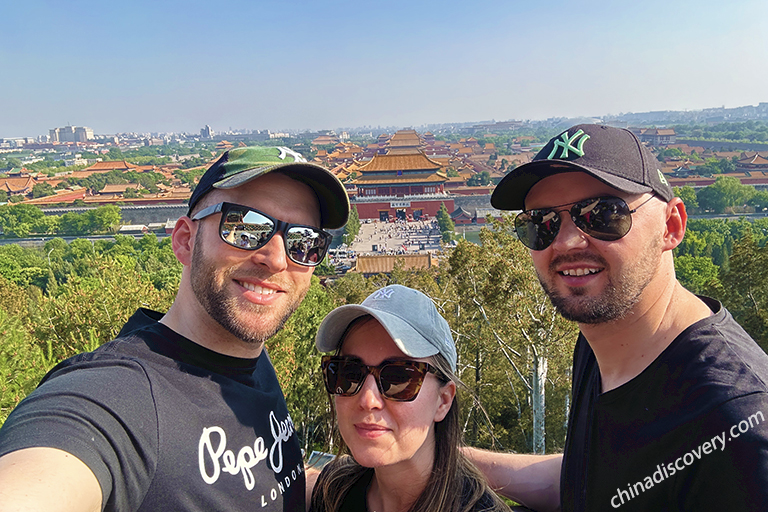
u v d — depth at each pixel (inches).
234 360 22.5
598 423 23.4
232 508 19.6
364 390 21.4
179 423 18.8
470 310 163.9
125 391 17.9
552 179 23.1
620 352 23.1
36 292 299.6
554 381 174.7
